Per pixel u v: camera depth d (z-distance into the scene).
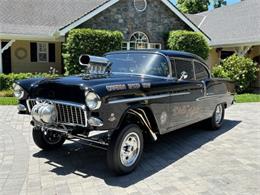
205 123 7.69
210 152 5.98
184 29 17.72
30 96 5.06
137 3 16.62
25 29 17.12
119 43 15.21
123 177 4.69
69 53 14.57
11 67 18.97
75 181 4.50
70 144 6.31
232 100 8.42
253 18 20.41
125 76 5.38
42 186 4.30
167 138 7.02
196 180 4.61
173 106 5.64
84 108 4.25
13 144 6.21
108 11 16.09
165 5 17.11
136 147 4.93
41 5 19.69
